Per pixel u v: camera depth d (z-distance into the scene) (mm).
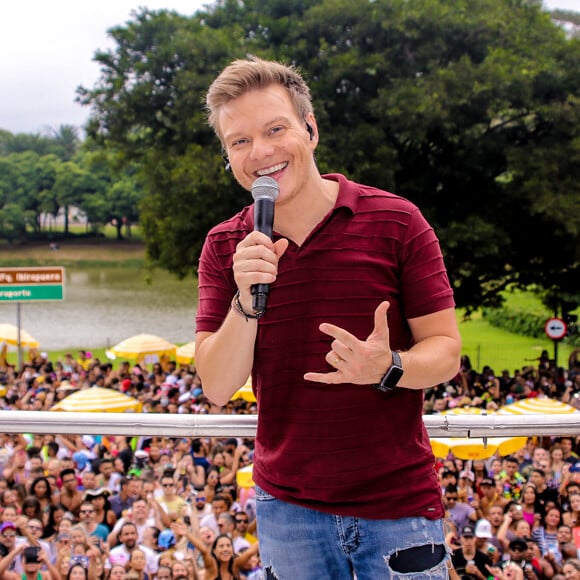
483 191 18484
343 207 1837
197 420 2412
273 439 1918
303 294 1826
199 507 7852
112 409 11781
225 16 20594
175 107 18000
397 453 1830
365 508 1813
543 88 16922
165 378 17766
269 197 1800
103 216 84312
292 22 18312
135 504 7254
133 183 82812
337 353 1655
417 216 1869
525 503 7824
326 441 1819
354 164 16281
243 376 1880
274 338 1856
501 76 15703
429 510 1837
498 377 17688
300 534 1885
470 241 17016
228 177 16156
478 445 8320
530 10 18859
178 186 17016
